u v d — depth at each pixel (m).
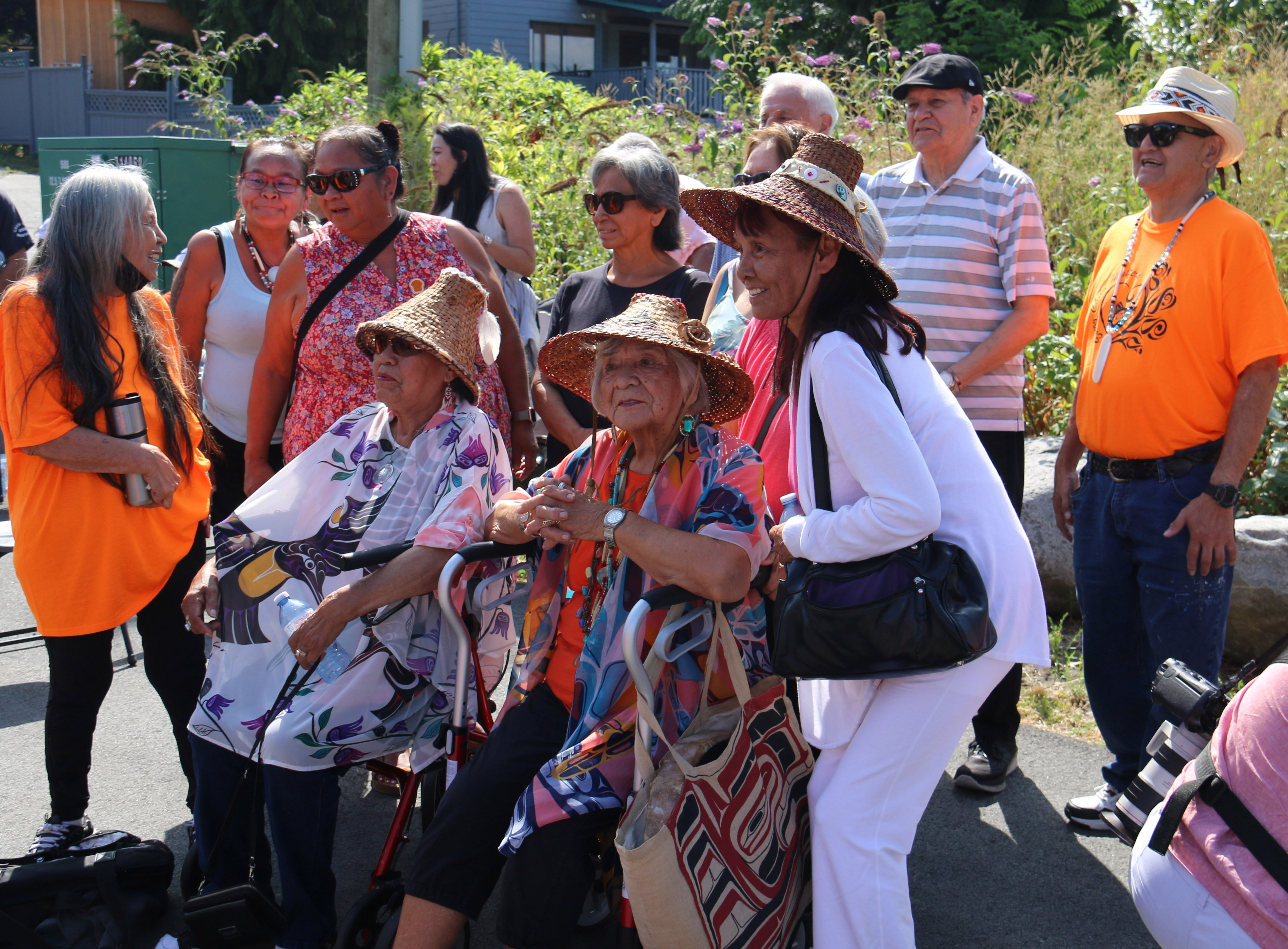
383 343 3.09
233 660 3.01
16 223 5.98
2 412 3.12
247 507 3.12
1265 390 3.10
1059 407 5.79
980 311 3.80
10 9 34.41
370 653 2.88
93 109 25.25
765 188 2.36
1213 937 2.14
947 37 14.28
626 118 9.12
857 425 2.27
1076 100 8.02
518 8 26.27
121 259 3.10
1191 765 2.27
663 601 2.40
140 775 3.92
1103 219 6.57
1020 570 2.43
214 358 4.37
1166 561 3.26
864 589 2.29
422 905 2.55
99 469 3.10
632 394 2.61
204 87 11.64
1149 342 3.25
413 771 2.85
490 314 3.24
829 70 8.81
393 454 3.12
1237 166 3.33
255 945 2.86
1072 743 4.04
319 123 9.89
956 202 3.80
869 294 2.41
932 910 3.12
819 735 2.53
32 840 3.48
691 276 3.98
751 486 2.58
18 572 3.23
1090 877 3.27
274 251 4.38
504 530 2.80
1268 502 4.79
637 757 2.32
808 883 2.61
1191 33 8.47
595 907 3.06
